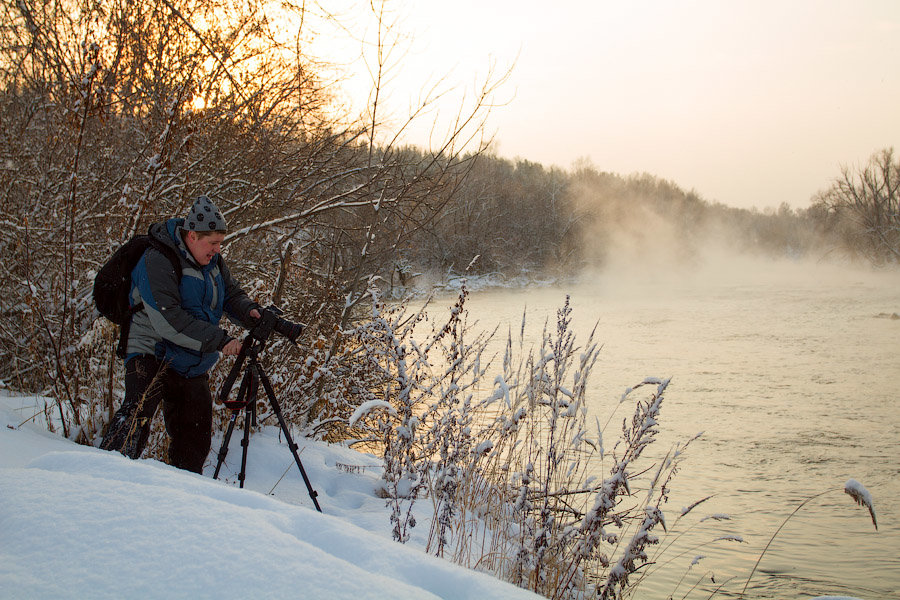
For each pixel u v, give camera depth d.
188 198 6.69
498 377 3.56
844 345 19.67
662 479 7.89
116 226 5.40
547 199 69.56
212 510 1.84
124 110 6.80
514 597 1.67
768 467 8.77
